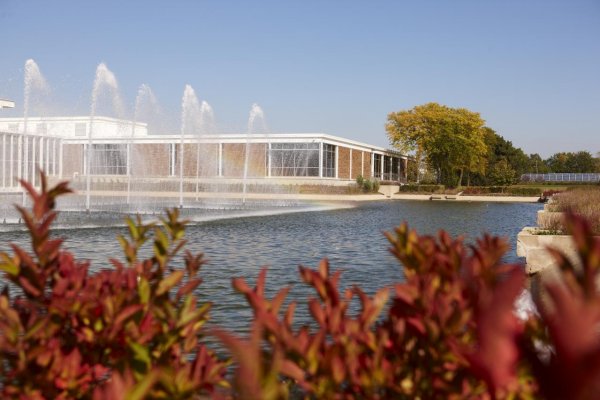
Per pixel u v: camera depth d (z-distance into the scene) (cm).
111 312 242
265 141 6219
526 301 244
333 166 6588
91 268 1163
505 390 169
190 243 1648
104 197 4672
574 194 2881
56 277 271
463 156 7850
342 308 228
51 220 262
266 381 128
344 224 2470
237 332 680
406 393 208
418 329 212
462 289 215
